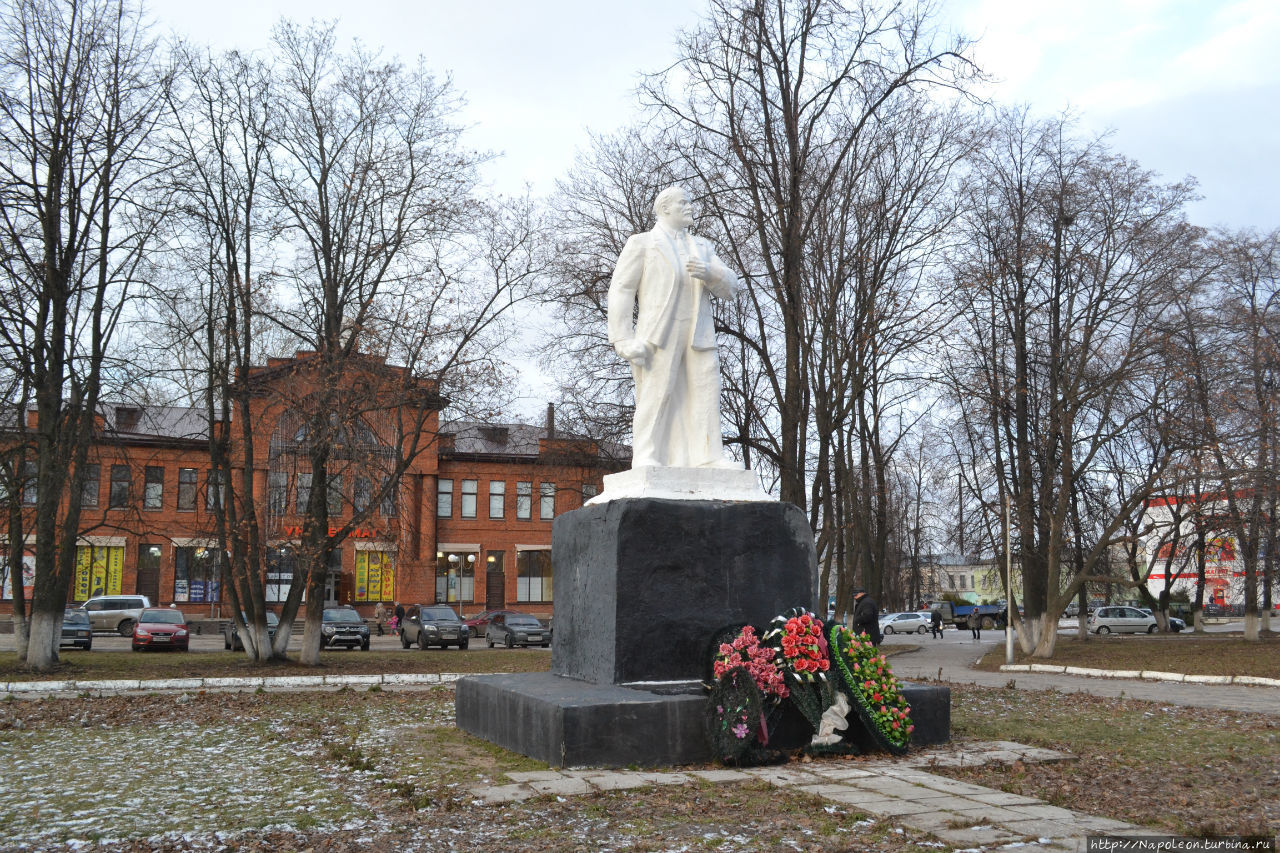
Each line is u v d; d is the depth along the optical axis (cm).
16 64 1977
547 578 5262
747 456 2439
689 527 881
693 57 2089
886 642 4275
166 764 812
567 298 2330
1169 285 2711
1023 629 2908
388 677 1845
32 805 651
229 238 2273
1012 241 2836
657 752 757
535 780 694
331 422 2203
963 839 530
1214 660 2397
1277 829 572
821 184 2228
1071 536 3219
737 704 763
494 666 2331
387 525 2447
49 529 2016
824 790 659
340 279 2344
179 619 3148
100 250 2052
